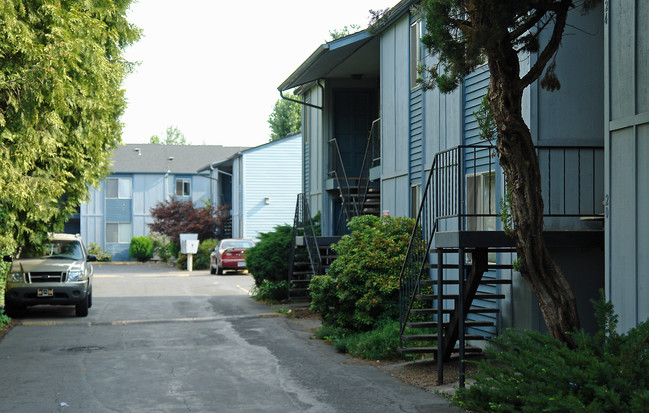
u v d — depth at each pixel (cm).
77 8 1288
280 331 1505
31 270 1714
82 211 5700
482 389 579
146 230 5775
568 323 714
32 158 1351
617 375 494
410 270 1184
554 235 952
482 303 1184
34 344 1309
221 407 814
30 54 1116
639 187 741
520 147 728
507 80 725
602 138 1062
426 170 1475
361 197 2067
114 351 1230
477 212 1236
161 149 6212
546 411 492
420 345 1149
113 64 1641
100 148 1892
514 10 678
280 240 2170
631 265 752
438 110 1413
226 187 5600
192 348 1266
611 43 795
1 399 852
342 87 2333
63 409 803
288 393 891
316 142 2508
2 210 1519
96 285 2898
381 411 794
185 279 3284
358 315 1319
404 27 1623
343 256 1384
